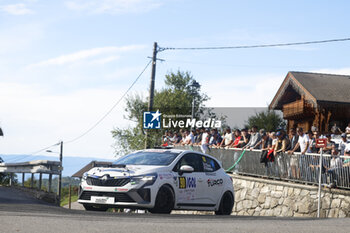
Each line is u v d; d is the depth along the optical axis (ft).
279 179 56.59
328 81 98.37
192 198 35.94
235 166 66.33
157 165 34.47
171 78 180.96
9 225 17.62
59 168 43.42
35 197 42.42
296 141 55.16
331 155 48.75
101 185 32.40
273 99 110.73
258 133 63.10
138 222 21.09
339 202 47.39
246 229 19.04
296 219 27.40
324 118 94.27
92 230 16.92
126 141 134.41
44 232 16.10
